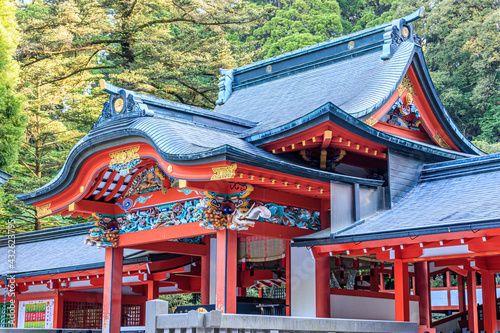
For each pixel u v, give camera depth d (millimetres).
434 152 13805
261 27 54625
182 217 12758
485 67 47188
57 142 33719
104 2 35219
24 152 34656
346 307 13047
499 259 12695
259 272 17766
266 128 13289
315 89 16984
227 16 35844
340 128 11750
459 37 49438
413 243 10461
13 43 27031
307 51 19016
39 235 22906
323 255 11953
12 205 30391
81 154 12812
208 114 13266
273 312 13344
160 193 13281
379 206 12562
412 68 14820
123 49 37188
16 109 26297
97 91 33750
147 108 12141
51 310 18609
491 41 46656
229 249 11469
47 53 33312
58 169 36156
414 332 11023
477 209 10438
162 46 33938
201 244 15211
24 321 19359
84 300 19219
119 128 12109
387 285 23953
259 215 11430
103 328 13844
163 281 17797
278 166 10711
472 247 10352
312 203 13086
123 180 13688
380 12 60969
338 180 11930
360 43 17547
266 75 20078
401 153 13250
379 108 13773
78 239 21281
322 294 12383
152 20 36812
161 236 13109
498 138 45656
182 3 35188
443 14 50875
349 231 11406
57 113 36438
